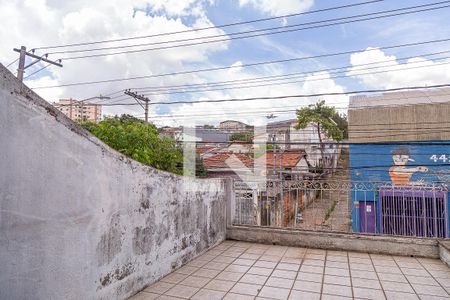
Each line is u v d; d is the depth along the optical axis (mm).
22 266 2492
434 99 15109
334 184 6828
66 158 2928
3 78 2340
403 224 6855
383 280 4535
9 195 2391
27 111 2541
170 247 4789
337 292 4098
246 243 6699
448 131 13297
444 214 6125
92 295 3230
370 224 9227
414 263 5332
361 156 14336
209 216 6203
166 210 4699
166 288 4180
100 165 3379
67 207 2934
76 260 3027
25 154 2523
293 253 5934
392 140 14016
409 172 13609
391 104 15070
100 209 3369
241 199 7328
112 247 3553
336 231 6324
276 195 7125
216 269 4980
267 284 4363
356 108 14555
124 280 3758
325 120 23156
